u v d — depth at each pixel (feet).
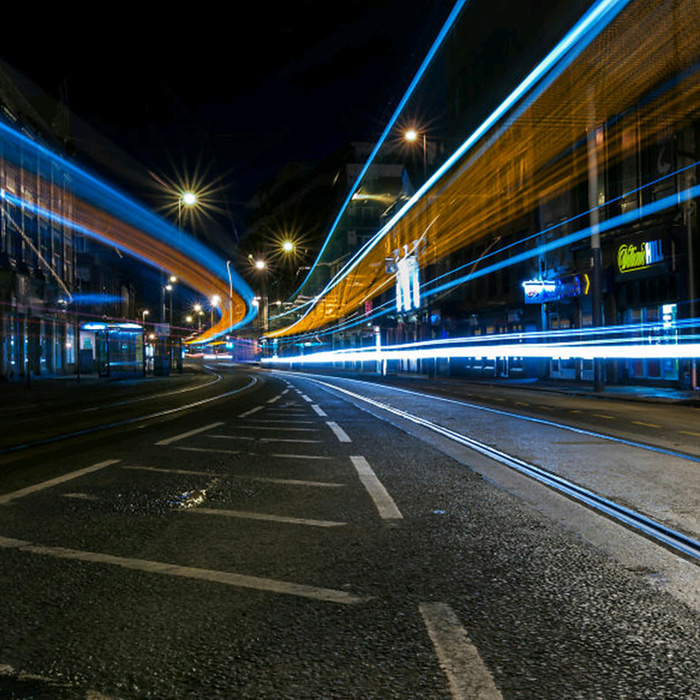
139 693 8.04
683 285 71.92
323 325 292.40
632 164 78.59
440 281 149.07
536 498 19.66
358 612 10.64
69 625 10.12
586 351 91.35
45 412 53.93
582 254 90.22
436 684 8.24
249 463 26.35
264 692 8.05
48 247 140.26
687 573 12.67
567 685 8.22
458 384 105.40
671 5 67.36
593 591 11.66
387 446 31.30
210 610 10.73
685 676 8.48
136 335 193.06
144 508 18.40
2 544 14.76
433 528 16.17
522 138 105.60
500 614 10.57
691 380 70.18
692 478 22.89
